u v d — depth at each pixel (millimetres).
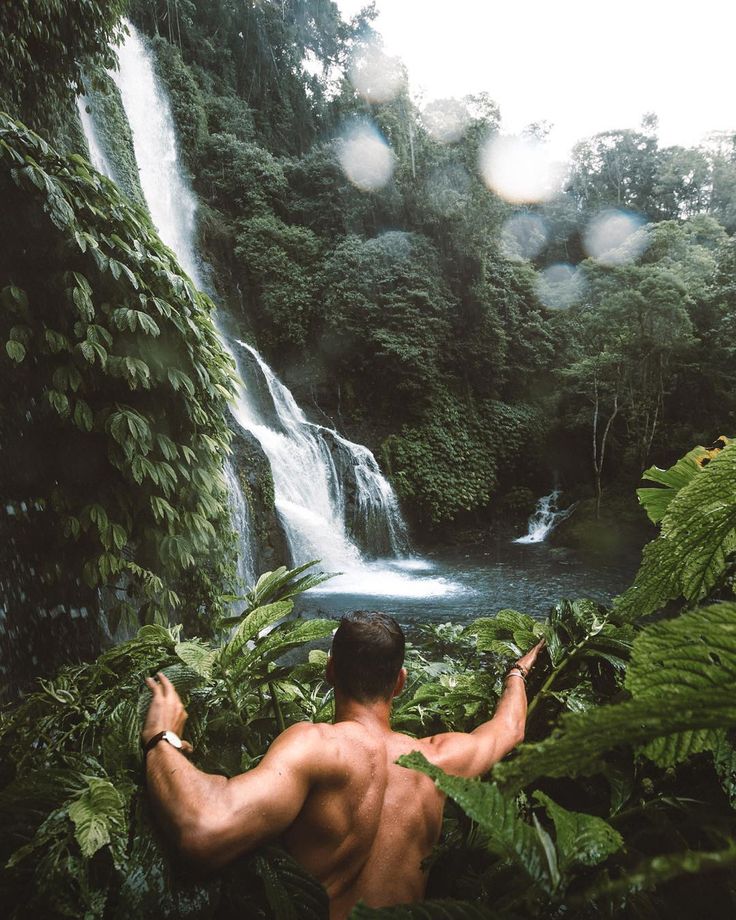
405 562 14070
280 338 18344
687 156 34719
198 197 18875
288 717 1370
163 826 811
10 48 4664
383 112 20953
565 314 22062
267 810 814
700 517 742
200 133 19750
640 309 17562
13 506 3938
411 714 1419
